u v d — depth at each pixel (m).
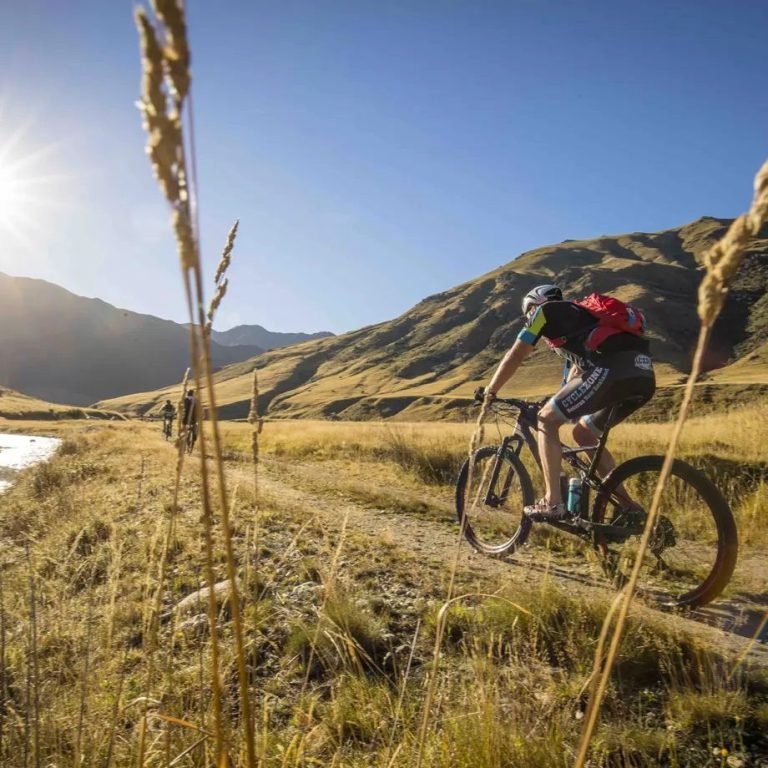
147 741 2.09
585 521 3.99
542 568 4.34
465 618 3.20
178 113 0.46
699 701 2.27
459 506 5.08
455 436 11.31
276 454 13.77
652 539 3.80
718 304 0.53
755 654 2.72
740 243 0.51
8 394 122.50
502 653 2.87
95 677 2.55
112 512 6.13
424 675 2.75
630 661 2.59
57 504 7.13
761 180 0.50
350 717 2.42
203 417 0.60
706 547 3.95
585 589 3.71
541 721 2.23
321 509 6.62
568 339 3.97
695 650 2.60
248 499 6.04
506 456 4.81
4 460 21.84
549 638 2.85
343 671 2.75
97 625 3.09
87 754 2.07
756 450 7.43
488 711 2.08
